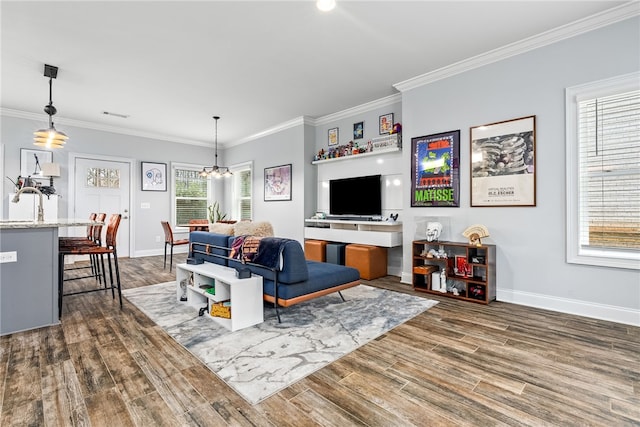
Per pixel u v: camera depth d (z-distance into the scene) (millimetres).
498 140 3295
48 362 2014
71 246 3205
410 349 2207
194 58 3389
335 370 1928
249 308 2637
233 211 7543
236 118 5637
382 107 4805
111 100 4660
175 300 3389
